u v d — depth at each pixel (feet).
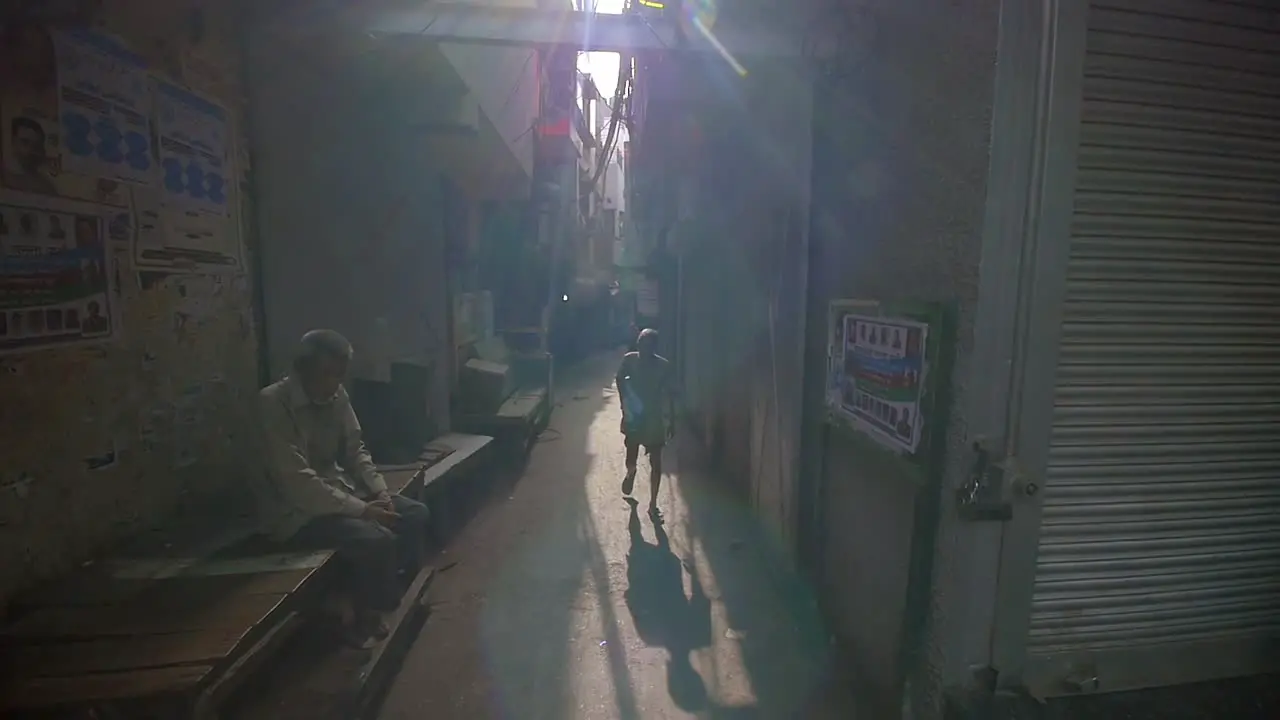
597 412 35.65
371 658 9.66
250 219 13.10
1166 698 7.54
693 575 14.71
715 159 22.71
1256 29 7.01
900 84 8.71
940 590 7.53
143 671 6.38
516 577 14.62
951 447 7.38
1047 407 7.05
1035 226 6.79
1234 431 7.49
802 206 12.61
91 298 8.75
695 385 29.19
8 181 7.38
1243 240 7.22
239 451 12.71
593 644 11.79
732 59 11.37
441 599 13.53
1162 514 7.47
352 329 16.94
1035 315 6.88
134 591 8.06
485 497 20.53
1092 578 7.47
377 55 14.25
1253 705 7.45
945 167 7.57
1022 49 6.61
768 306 15.84
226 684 6.69
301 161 14.52
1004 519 7.14
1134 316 7.11
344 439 11.85
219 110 11.88
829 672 10.84
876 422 9.14
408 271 19.53
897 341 8.50
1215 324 7.28
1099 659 7.62
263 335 13.58
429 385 20.36
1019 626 7.41
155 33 10.03
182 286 10.88
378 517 10.93
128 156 9.43
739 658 11.34
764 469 16.53
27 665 6.48
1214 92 6.99
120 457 9.48
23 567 7.86
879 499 9.40
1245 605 7.82
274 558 9.36
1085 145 6.80
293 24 12.19
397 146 18.58
